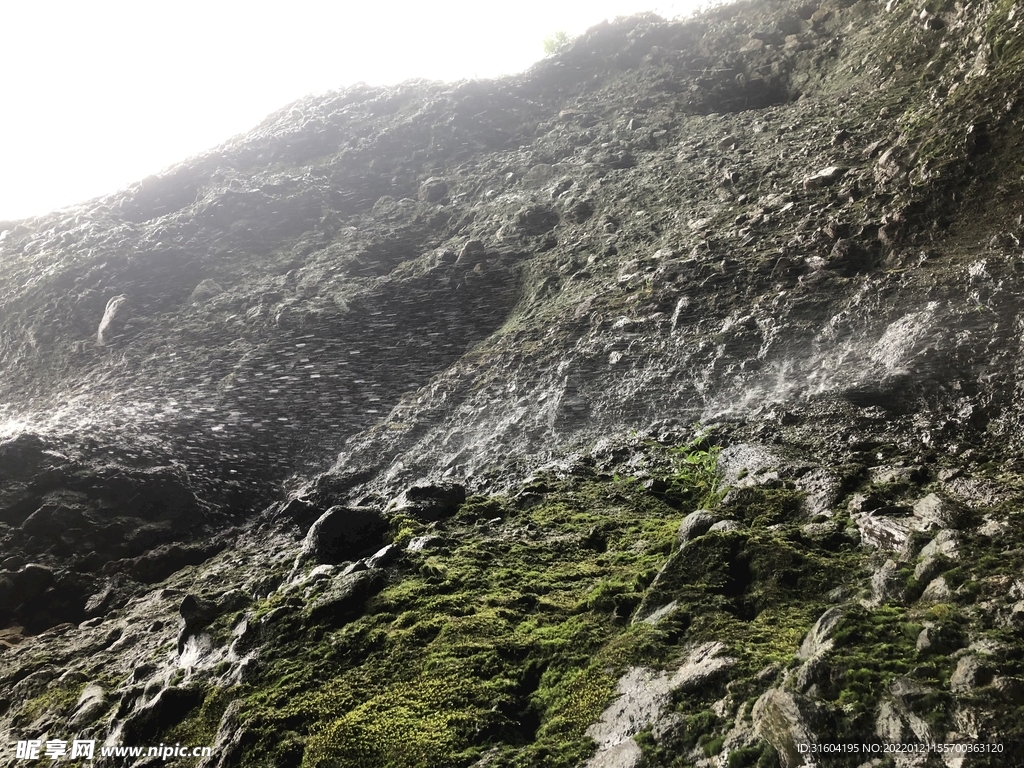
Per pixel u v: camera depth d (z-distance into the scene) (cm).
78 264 1080
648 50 1347
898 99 886
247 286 1001
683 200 906
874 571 315
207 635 409
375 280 948
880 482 408
